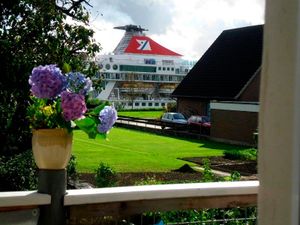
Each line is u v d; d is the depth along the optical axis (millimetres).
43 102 2693
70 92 2656
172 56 87625
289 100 1675
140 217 2936
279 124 1697
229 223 3234
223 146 31516
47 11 9180
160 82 83250
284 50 1684
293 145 1670
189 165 20891
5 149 8688
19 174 8625
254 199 2883
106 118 2768
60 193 2541
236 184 2871
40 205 2514
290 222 1675
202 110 44062
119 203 2639
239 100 39812
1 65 8359
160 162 22125
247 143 32719
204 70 45688
